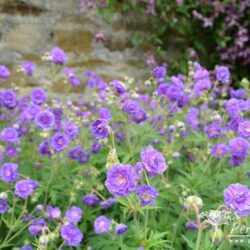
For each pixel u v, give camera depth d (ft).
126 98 2.27
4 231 2.18
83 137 2.69
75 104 3.94
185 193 2.09
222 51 4.76
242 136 2.06
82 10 3.87
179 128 2.44
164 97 2.60
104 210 2.34
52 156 2.22
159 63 4.44
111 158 1.62
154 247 1.77
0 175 1.97
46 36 3.75
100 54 4.07
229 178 2.30
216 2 4.55
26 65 2.90
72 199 2.13
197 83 2.74
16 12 3.59
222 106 3.12
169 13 4.42
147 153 1.53
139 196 1.66
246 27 4.81
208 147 2.56
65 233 1.78
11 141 2.24
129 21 4.21
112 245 1.99
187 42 4.61
